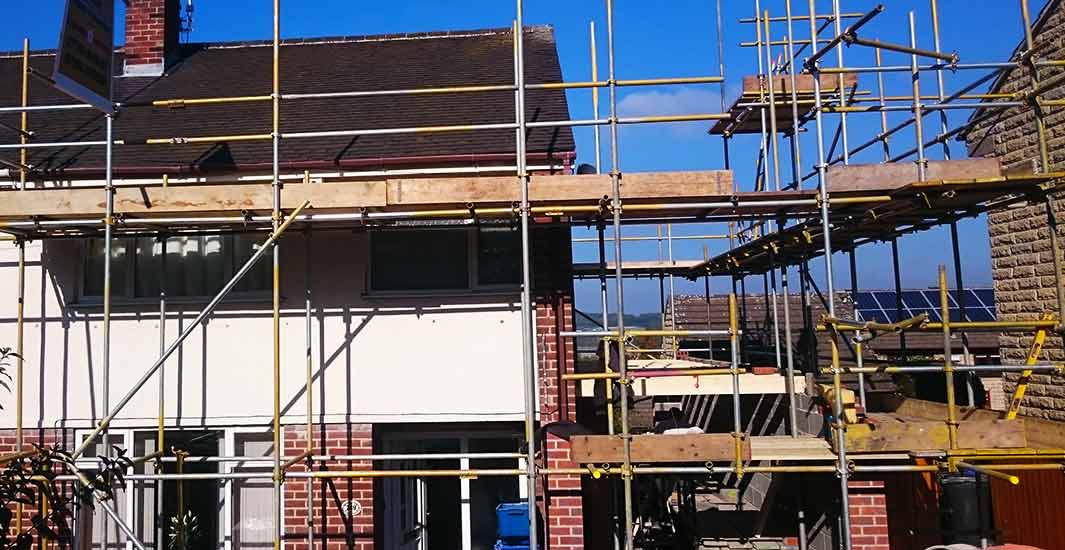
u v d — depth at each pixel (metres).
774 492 8.48
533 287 8.57
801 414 8.40
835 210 7.89
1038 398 9.23
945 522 8.49
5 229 7.71
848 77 9.09
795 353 11.64
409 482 9.36
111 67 7.70
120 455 4.80
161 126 9.75
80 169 8.59
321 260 8.70
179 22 12.74
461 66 11.09
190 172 8.61
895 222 8.43
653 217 8.30
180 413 8.56
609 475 7.51
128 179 8.70
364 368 8.55
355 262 8.68
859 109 7.67
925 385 14.45
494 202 7.38
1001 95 7.48
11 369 8.69
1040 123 7.12
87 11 7.24
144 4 12.03
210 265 8.93
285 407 8.55
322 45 12.71
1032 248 9.31
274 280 7.42
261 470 8.61
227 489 8.62
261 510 8.61
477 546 9.64
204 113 10.12
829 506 7.70
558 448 7.90
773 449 6.95
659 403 15.38
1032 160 6.99
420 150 8.71
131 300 8.78
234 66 11.99
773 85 9.12
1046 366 6.50
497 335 8.56
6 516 4.04
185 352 8.66
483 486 9.83
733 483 10.08
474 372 8.52
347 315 8.62
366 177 8.65
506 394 8.48
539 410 8.38
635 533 9.27
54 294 8.78
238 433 8.58
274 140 7.58
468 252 8.79
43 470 4.47
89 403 8.62
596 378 6.96
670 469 6.75
